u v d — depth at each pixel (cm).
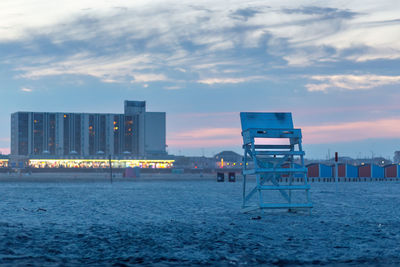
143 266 1372
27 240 1831
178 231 2120
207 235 1989
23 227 2253
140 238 1902
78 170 19712
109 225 2366
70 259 1462
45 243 1767
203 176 15612
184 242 1803
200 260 1463
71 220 2617
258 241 1828
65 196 5162
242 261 1452
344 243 1786
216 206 3706
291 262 1439
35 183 9706
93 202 4181
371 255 1547
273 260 1466
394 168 13338
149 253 1573
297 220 2541
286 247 1697
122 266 1369
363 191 6750
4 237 1889
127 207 3597
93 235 1991
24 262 1405
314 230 2144
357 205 3841
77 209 3397
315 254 1565
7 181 10569
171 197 5025
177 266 1379
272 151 2680
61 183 9775
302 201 4441
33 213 3061
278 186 2691
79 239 1875
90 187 7831
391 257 1512
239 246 1714
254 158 2655
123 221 2561
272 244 1759
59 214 2995
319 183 11025
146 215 2928
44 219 2669
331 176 12850
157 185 8994
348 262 1437
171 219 2666
